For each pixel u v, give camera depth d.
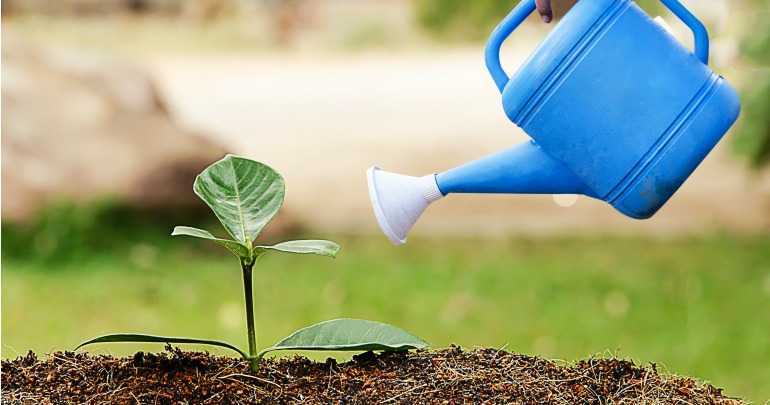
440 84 7.53
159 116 5.08
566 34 1.33
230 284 4.35
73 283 4.20
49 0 9.38
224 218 1.44
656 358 3.53
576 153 1.35
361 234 5.54
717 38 3.90
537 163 1.40
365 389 1.39
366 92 7.59
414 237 5.41
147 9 9.77
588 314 3.99
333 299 4.18
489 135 6.79
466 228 5.58
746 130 3.95
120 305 3.97
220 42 9.59
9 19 9.17
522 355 1.54
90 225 4.59
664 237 5.33
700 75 1.34
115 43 9.34
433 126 6.88
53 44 9.27
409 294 4.28
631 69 1.32
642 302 4.15
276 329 3.79
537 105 1.34
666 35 1.35
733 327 3.81
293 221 5.48
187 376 1.43
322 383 1.42
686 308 4.03
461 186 1.42
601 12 1.33
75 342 3.52
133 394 1.38
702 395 1.44
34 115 4.80
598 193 1.38
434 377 1.43
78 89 4.96
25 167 4.64
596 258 4.91
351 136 6.84
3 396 1.37
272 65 8.88
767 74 3.88
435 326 3.87
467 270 4.70
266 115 7.32
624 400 1.40
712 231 5.39
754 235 5.33
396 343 1.48
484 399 1.37
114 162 4.78
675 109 1.32
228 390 1.39
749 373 3.40
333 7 9.84
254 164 1.48
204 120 7.43
